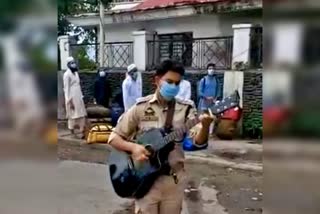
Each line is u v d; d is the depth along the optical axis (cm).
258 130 1065
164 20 1572
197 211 579
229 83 1116
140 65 1448
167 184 325
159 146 322
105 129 1019
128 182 330
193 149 328
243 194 657
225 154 920
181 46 1428
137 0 1866
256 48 1161
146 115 326
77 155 923
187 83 1032
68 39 1544
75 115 1077
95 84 1301
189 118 327
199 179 751
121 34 1703
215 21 1448
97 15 1767
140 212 331
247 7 1303
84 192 645
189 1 1445
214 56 1351
